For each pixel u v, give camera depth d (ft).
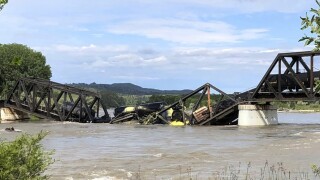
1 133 167.73
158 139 154.61
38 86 271.28
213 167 81.51
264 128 207.21
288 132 177.58
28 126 227.40
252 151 109.29
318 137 147.23
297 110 626.23
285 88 220.84
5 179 29.22
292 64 209.15
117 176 72.08
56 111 273.33
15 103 283.59
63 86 263.08
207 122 238.07
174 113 252.01
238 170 76.18
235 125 235.81
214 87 238.48
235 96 236.84
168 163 88.43
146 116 253.85
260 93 225.35
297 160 89.56
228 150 112.98
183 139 152.97
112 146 128.26
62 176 71.51
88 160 94.02
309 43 19.83
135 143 138.72
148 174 73.97
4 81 393.70
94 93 262.47
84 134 178.81
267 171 74.64
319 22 19.43
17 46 426.10
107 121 263.29
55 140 149.48
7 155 29.78
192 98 375.45
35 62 422.41
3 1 25.26
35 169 31.81
